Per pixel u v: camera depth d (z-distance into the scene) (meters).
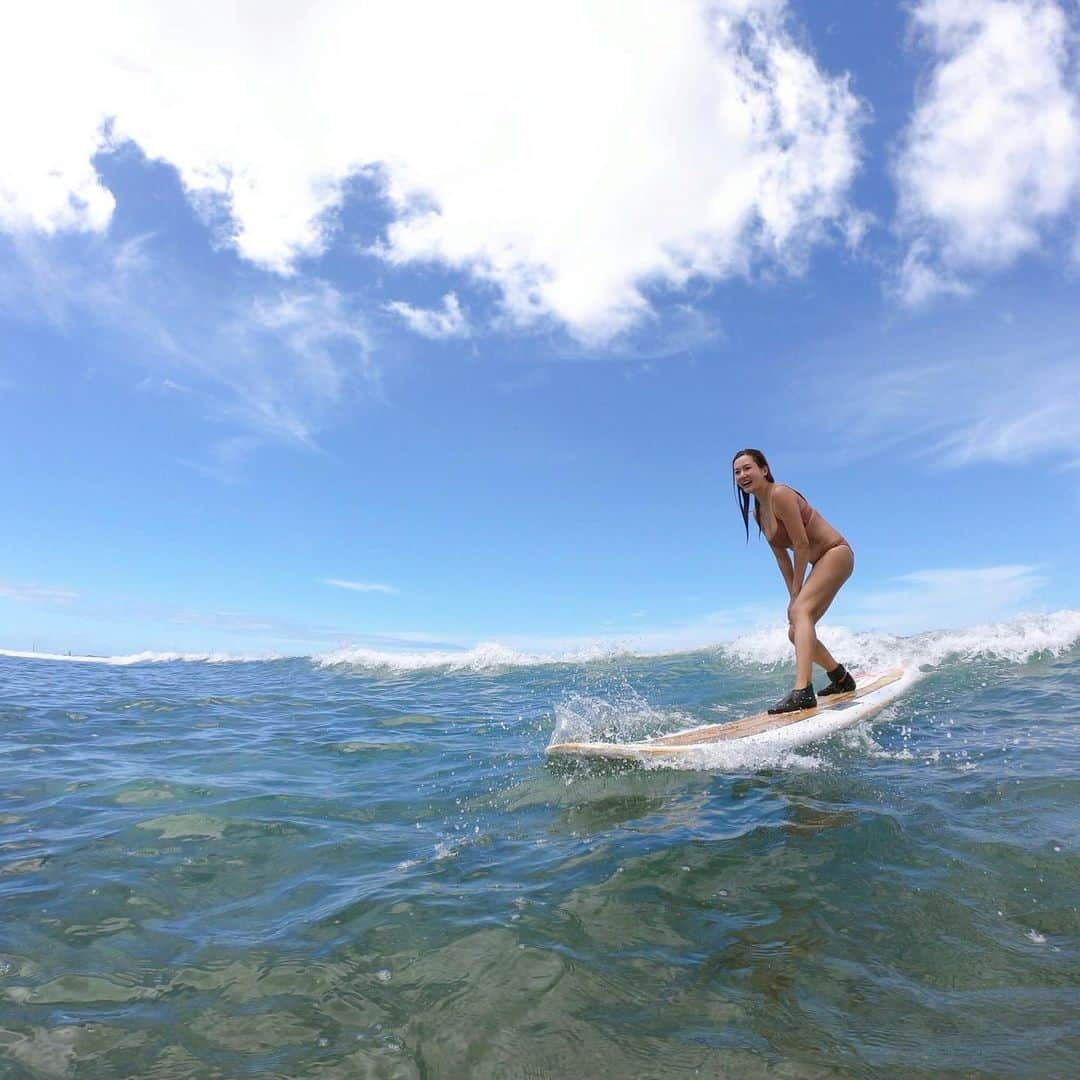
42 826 3.10
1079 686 5.59
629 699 6.61
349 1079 1.37
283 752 4.84
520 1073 1.37
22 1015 1.61
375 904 2.17
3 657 16.80
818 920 1.92
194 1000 1.66
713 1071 1.35
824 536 4.74
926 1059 1.34
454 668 11.81
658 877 2.27
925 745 3.91
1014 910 1.92
